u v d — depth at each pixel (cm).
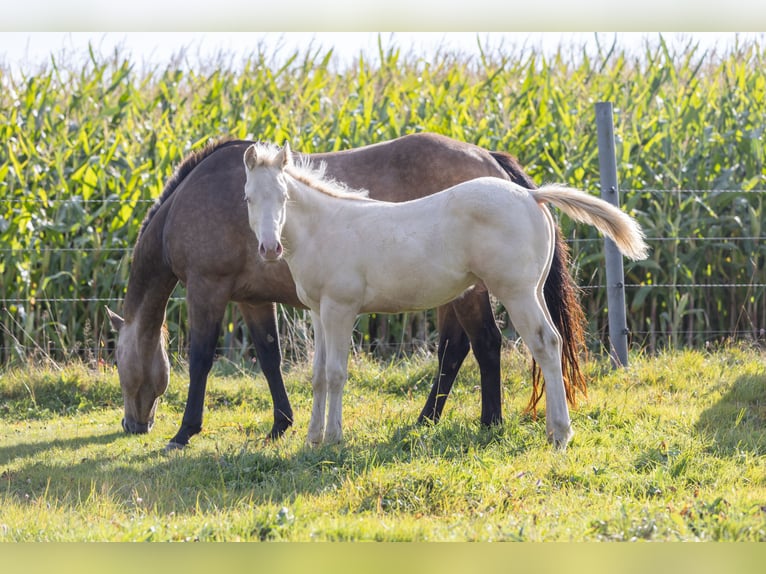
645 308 1764
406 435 1000
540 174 1816
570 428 941
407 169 1098
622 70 2289
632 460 888
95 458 1027
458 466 841
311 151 1802
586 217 938
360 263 955
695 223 1697
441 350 1148
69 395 1414
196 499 838
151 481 907
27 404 1388
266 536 701
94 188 1730
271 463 916
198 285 1107
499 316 1661
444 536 689
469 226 923
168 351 1672
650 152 1833
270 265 1098
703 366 1327
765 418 1078
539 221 930
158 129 1916
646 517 707
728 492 782
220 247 1094
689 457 873
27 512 796
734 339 1631
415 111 1914
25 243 1678
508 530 693
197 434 1145
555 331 939
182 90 2358
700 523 693
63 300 1636
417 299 960
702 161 1762
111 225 1697
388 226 950
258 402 1354
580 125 1817
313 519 741
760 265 1747
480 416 1109
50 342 1659
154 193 1717
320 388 1009
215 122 1962
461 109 1952
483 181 936
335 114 1950
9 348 1636
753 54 2328
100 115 1917
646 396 1184
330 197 980
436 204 945
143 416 1202
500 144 1792
